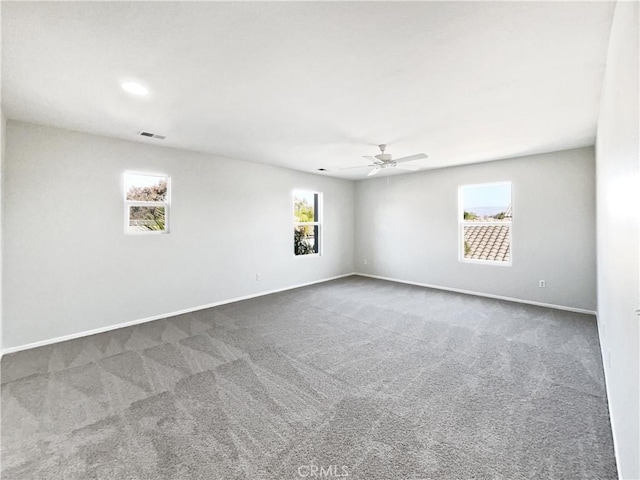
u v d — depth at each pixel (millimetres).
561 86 2373
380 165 4293
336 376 2564
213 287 4754
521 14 1550
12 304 3076
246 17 1565
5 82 2270
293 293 5566
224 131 3480
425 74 2188
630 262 1299
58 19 1563
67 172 3393
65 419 2010
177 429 1906
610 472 1568
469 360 2859
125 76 2189
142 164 3959
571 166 4391
